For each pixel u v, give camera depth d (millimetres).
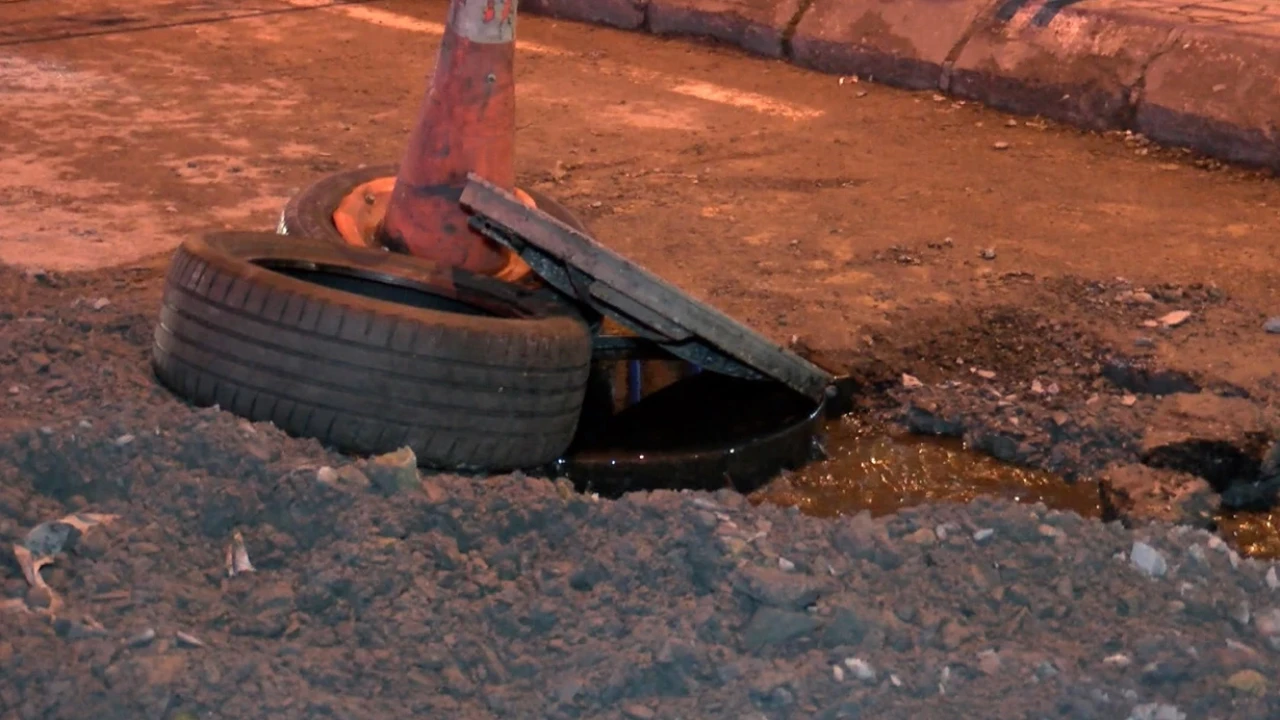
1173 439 5301
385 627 3584
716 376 5719
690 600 3771
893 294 6590
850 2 11531
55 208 7145
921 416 5691
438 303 5305
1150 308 6500
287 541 3898
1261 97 9195
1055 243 7438
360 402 4395
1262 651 3738
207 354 4527
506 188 5777
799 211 7848
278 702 3248
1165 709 3377
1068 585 3916
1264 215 8148
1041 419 5586
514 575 3922
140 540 3818
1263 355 5977
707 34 12250
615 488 4957
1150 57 9812
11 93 9414
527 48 11883
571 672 3484
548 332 4652
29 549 3754
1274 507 5215
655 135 9344
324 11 12945
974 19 10828
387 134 8984
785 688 3395
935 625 3705
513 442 4578
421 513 4008
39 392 4777
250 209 7332
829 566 3916
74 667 3293
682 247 7172
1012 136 9719
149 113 9156
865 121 9992
